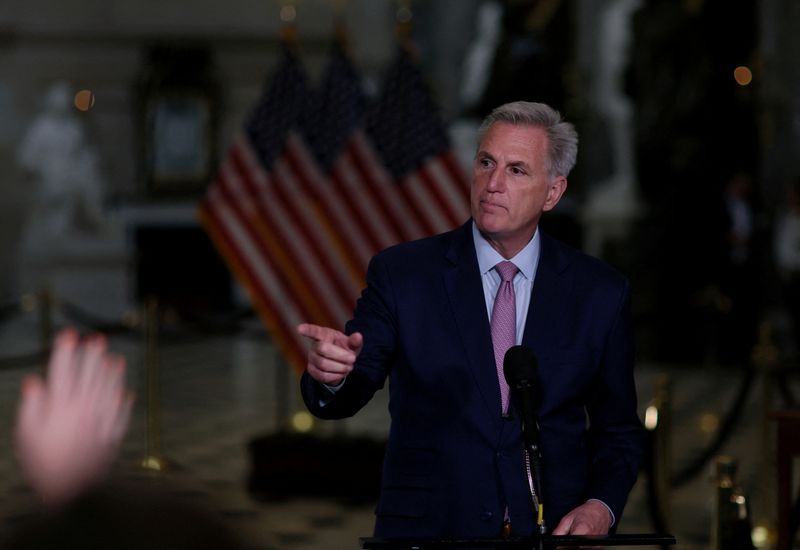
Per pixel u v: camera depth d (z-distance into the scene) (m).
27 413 1.63
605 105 30.94
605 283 5.71
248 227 15.16
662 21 29.59
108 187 36.75
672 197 29.09
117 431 1.68
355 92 15.80
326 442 15.32
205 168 36.88
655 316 21.70
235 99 37.34
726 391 23.02
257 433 18.98
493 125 5.63
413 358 5.52
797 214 25.64
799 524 9.94
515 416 5.43
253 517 14.01
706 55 29.69
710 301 21.77
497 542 4.75
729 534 8.92
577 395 5.57
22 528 1.47
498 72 33.28
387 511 5.48
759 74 29.88
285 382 24.30
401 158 15.16
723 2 30.50
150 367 16.72
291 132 15.39
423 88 15.30
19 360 17.97
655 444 10.83
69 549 1.45
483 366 5.47
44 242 33.34
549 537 4.75
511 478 5.38
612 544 4.75
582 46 33.16
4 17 36.78
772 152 30.92
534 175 5.54
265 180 15.30
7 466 15.06
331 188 15.12
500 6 33.72
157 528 1.48
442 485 5.42
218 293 36.22
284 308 15.05
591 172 31.64
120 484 1.54
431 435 5.48
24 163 33.72
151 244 36.09
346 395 5.35
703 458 13.55
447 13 35.38
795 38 31.02
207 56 36.94
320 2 37.50
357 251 15.04
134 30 37.06
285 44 15.70
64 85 34.06
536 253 5.72
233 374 25.39
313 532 13.44
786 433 9.92
